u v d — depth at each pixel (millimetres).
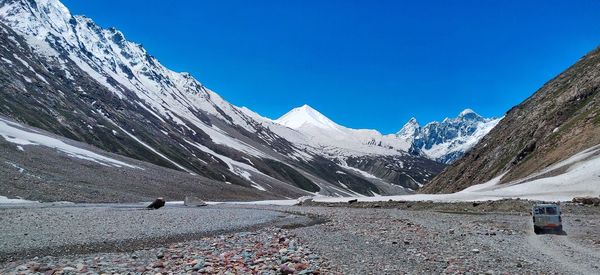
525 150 105312
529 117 124438
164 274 15859
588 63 123625
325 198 104750
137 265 17750
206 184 155500
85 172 108375
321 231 31844
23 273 15672
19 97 184375
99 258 19375
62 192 81500
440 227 34969
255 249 22234
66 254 20984
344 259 19297
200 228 33812
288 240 25422
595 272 17172
